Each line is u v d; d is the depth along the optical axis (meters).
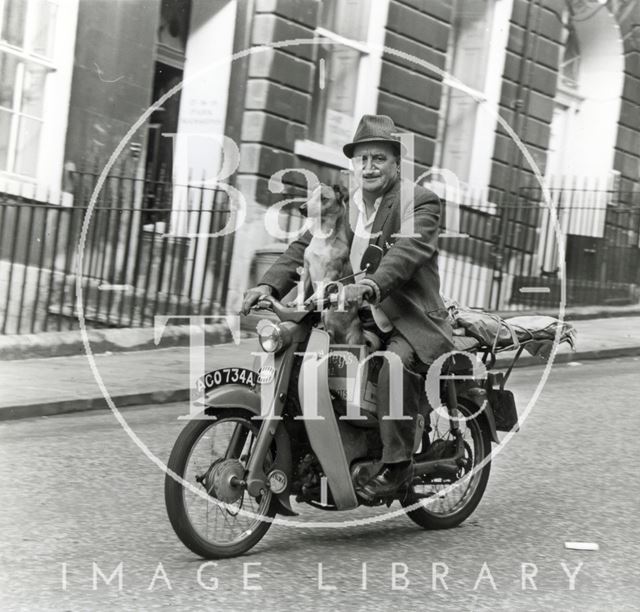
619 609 4.18
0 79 10.30
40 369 9.28
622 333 12.98
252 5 12.25
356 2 13.46
